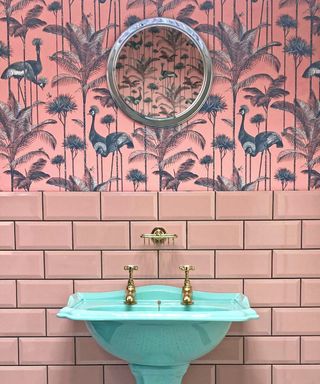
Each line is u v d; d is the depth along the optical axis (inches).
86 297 70.2
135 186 72.0
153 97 71.6
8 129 71.9
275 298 71.8
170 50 71.2
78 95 71.8
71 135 71.9
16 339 72.0
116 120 71.8
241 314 58.5
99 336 60.4
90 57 71.4
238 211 71.5
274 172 72.0
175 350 59.6
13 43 71.4
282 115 71.7
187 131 71.9
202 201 71.4
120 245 71.7
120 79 71.4
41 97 71.7
